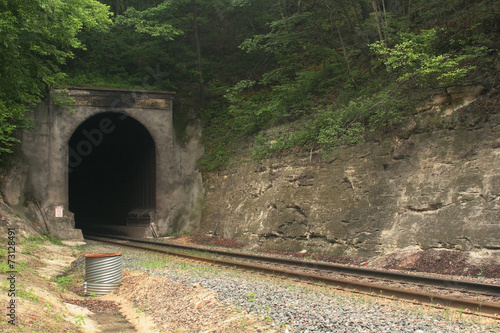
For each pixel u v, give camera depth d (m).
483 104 15.10
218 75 32.44
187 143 30.77
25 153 26.89
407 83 18.19
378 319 7.14
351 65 24.75
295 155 21.45
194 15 31.84
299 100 24.31
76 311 9.35
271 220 21.05
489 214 13.18
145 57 32.44
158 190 29.67
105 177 39.78
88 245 24.20
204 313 8.27
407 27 21.27
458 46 18.23
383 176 17.16
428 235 14.44
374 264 14.82
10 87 16.09
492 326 6.86
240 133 27.97
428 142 16.25
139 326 8.52
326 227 18.14
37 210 26.66
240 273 13.20
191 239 25.88
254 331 6.93
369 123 18.52
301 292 9.82
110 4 36.94
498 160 13.86
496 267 11.99
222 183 27.48
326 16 24.86
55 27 17.16
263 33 31.92
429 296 8.80
